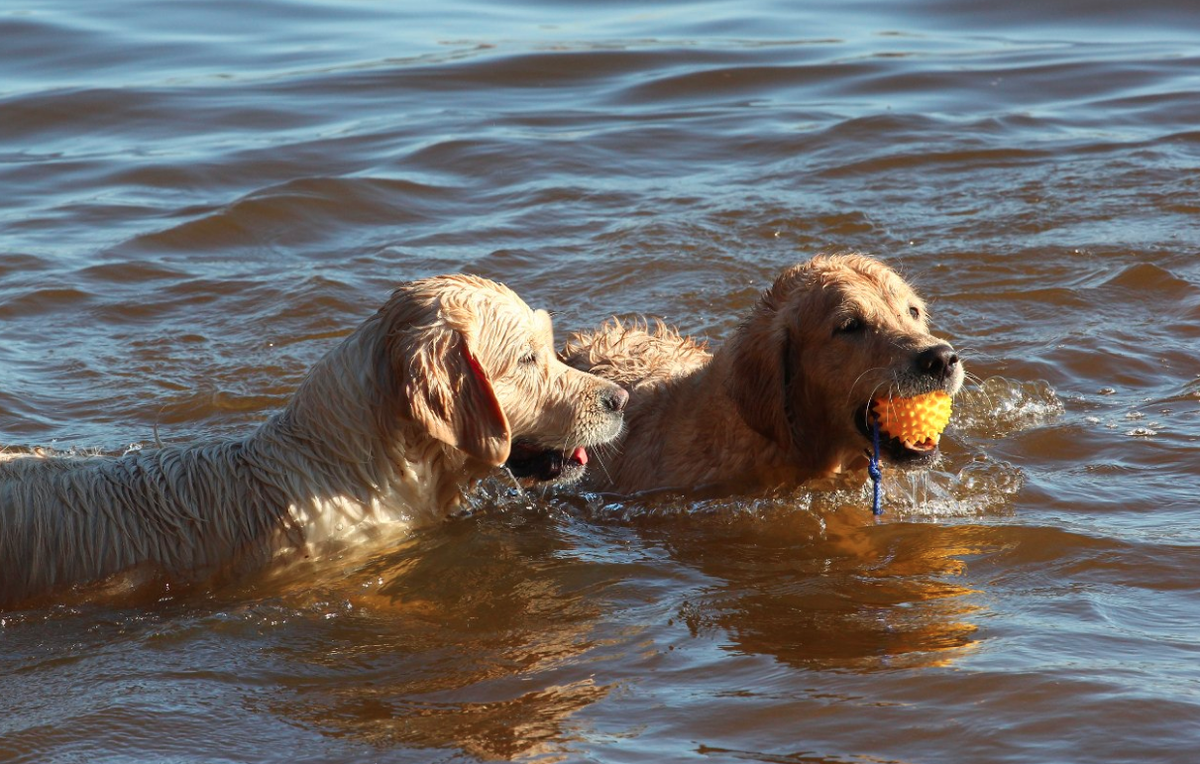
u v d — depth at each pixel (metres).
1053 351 12.62
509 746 6.48
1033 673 6.86
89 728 6.89
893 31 26.98
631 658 7.42
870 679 6.95
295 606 8.45
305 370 12.93
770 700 6.78
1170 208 16.33
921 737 6.35
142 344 13.59
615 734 6.53
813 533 9.47
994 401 11.60
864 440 9.92
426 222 17.23
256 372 12.89
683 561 9.04
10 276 15.36
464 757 6.41
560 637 7.80
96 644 8.05
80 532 8.84
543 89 23.44
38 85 23.41
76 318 14.27
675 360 11.88
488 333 9.05
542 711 6.83
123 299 14.76
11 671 7.68
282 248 16.47
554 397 9.43
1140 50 24.66
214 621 8.23
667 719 6.66
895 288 9.96
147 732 6.84
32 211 17.73
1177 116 20.48
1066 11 27.81
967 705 6.60
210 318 14.26
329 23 28.41
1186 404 11.38
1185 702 6.49
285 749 6.60
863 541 9.23
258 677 7.45
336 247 16.44
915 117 20.86
